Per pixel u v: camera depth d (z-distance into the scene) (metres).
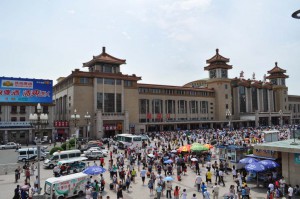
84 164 30.52
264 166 21.78
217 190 19.17
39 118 23.38
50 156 35.75
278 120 116.94
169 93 89.81
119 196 18.91
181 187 23.41
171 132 72.31
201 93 99.00
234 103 107.56
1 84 57.94
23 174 29.75
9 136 57.62
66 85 72.44
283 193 19.81
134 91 76.56
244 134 57.84
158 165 28.27
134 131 74.44
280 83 126.88
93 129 67.12
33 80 61.31
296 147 20.44
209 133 65.31
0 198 20.94
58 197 19.98
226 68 104.19
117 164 30.08
